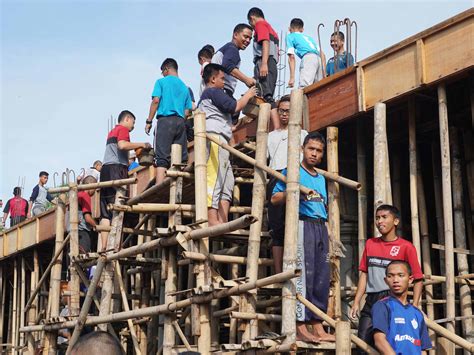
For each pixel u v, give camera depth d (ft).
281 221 22.36
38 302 46.62
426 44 23.21
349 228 28.71
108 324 28.12
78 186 31.78
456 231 26.50
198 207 24.31
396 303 18.70
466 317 21.99
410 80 23.54
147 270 31.42
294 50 34.17
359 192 26.43
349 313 26.22
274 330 26.48
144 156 30.53
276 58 32.24
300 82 33.42
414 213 24.43
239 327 23.22
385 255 20.58
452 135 27.63
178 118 28.78
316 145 22.45
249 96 26.63
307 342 20.45
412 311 18.71
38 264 46.78
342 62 32.86
